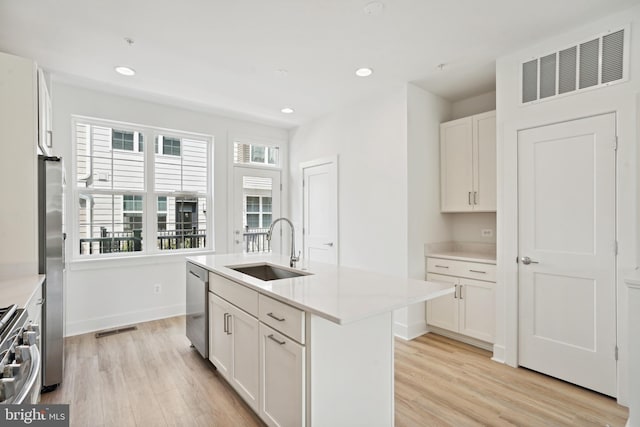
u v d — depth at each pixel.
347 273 2.23
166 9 2.07
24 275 2.14
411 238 3.29
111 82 3.25
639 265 2.06
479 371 2.58
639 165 2.05
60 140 3.26
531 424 1.92
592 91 2.24
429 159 3.47
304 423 1.49
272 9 2.07
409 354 2.91
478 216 3.53
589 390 2.27
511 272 2.66
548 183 2.46
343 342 1.61
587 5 2.05
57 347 2.29
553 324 2.44
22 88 2.14
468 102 3.66
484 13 2.13
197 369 2.61
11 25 2.24
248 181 4.67
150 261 3.81
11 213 2.11
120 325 3.62
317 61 2.81
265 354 1.79
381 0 1.99
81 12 2.10
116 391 2.28
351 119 3.90
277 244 4.94
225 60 2.79
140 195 3.83
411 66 2.90
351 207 3.89
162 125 3.91
